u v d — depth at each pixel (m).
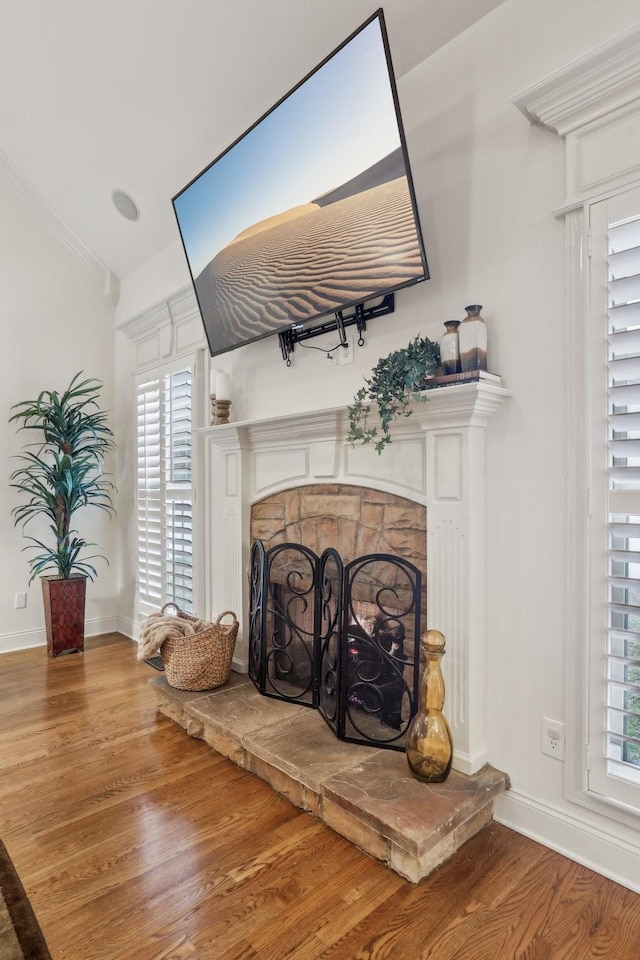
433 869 1.64
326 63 2.01
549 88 1.67
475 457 1.91
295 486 2.72
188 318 3.61
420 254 1.93
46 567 4.03
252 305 2.71
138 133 3.14
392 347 2.28
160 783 2.14
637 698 1.62
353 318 2.40
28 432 4.12
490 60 1.96
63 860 1.69
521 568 1.86
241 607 3.00
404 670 2.19
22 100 3.29
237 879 1.61
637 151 1.56
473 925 1.44
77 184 3.74
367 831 1.72
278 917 1.47
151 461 3.96
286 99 2.20
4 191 4.01
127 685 3.26
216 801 2.02
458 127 2.05
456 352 1.94
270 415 2.93
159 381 3.86
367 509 2.36
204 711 2.43
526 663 1.84
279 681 2.81
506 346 1.91
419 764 1.82
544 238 1.81
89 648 4.04
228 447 3.08
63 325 4.29
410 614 2.17
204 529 3.48
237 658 3.01
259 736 2.18
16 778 2.18
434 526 2.00
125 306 4.38
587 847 1.67
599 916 1.47
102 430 4.29
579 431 1.70
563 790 1.74
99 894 1.55
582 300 1.68
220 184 2.64
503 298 1.92
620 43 1.51
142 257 4.04
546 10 1.81
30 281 4.13
